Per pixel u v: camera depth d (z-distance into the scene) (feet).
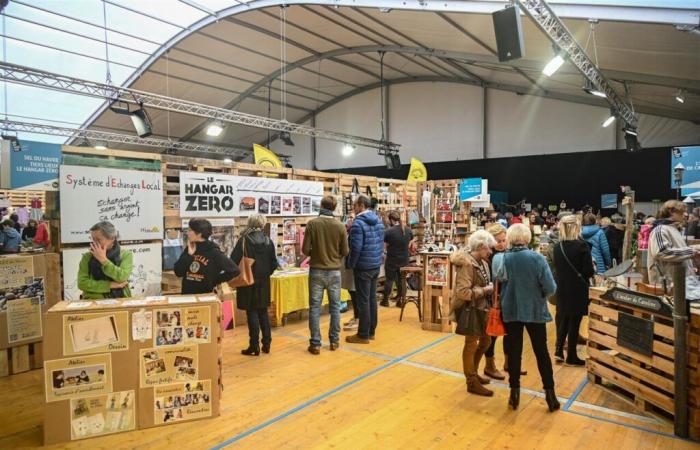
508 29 19.24
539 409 11.64
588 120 50.67
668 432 10.44
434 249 19.88
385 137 65.46
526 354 16.26
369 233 16.99
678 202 13.66
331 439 10.05
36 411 11.43
